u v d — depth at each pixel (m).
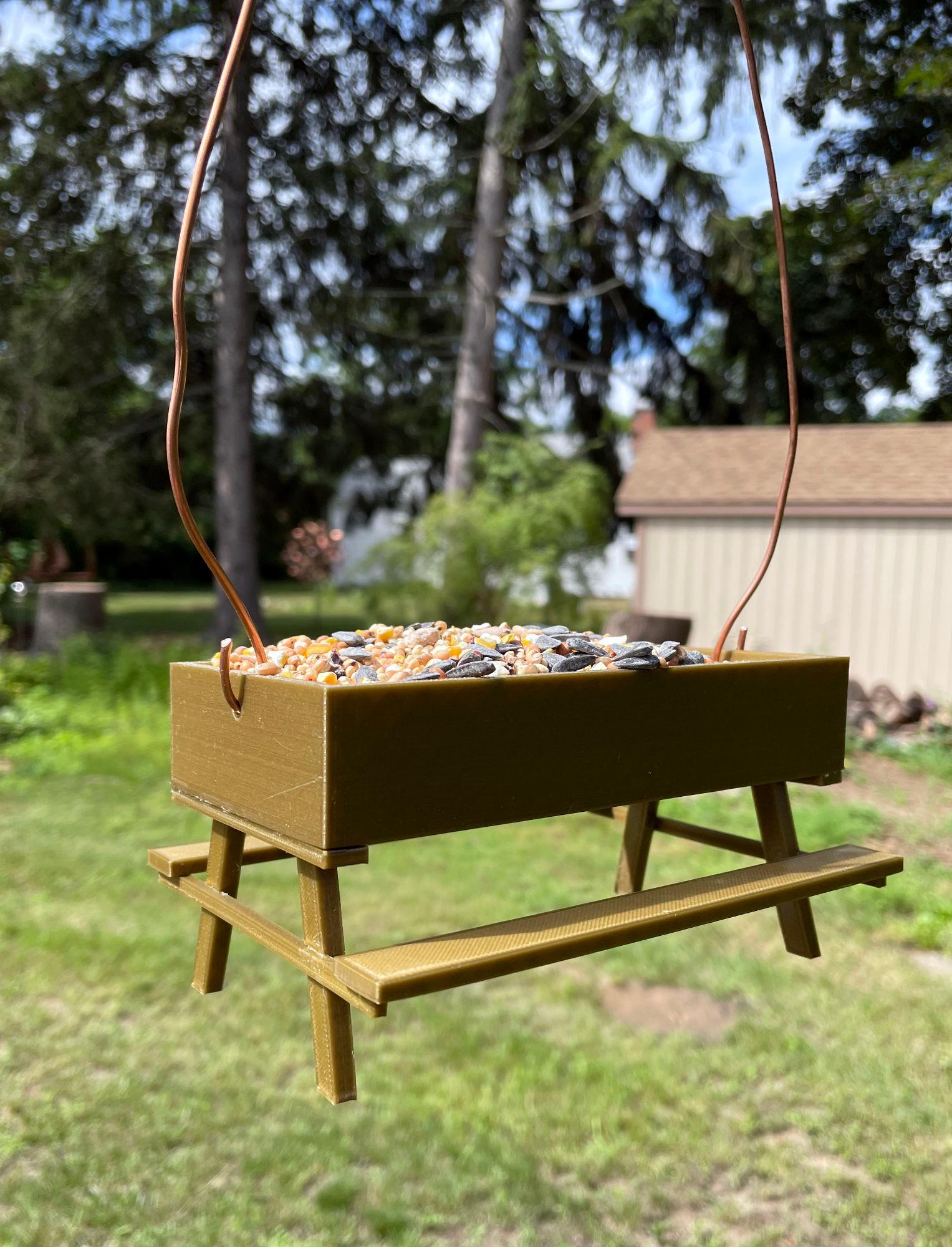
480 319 10.59
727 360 13.62
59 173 9.80
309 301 11.53
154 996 3.07
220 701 1.19
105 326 10.34
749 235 11.17
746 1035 2.93
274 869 4.25
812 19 9.72
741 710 1.41
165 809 5.08
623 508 8.73
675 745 1.32
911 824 5.23
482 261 10.52
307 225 11.16
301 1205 2.16
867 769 6.50
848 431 9.23
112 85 9.62
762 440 9.40
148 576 22.09
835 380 14.24
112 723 6.61
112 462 10.88
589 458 13.18
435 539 9.53
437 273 12.11
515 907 3.73
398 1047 2.86
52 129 9.48
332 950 1.03
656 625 7.06
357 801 1.02
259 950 3.49
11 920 3.60
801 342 13.36
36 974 3.18
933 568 7.86
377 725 1.03
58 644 8.98
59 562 16.38
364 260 11.66
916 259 13.12
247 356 10.11
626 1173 2.32
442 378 12.85
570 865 4.38
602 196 10.62
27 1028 2.85
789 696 1.47
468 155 10.80
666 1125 2.49
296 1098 2.57
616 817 1.93
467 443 10.60
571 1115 2.52
